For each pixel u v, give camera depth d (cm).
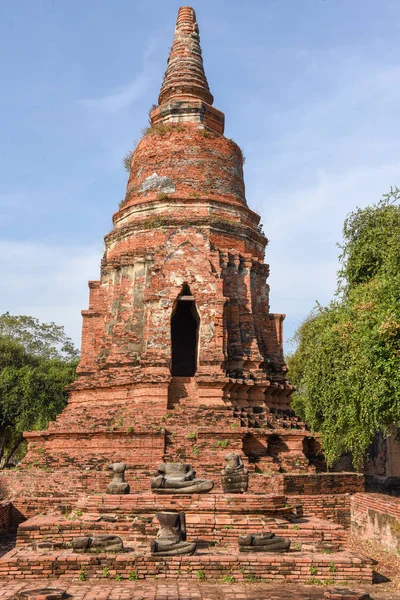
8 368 4238
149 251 2555
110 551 1436
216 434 2145
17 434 4397
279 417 2469
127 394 2362
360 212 2338
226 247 2658
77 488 2072
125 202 2900
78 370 2589
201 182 2752
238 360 2448
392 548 1642
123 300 2541
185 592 1245
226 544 1586
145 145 2869
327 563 1373
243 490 1805
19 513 2025
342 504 2017
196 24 3228
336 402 2238
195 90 3031
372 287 1897
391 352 1634
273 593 1252
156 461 2109
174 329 3000
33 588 1253
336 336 2228
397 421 1772
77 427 2270
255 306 2647
